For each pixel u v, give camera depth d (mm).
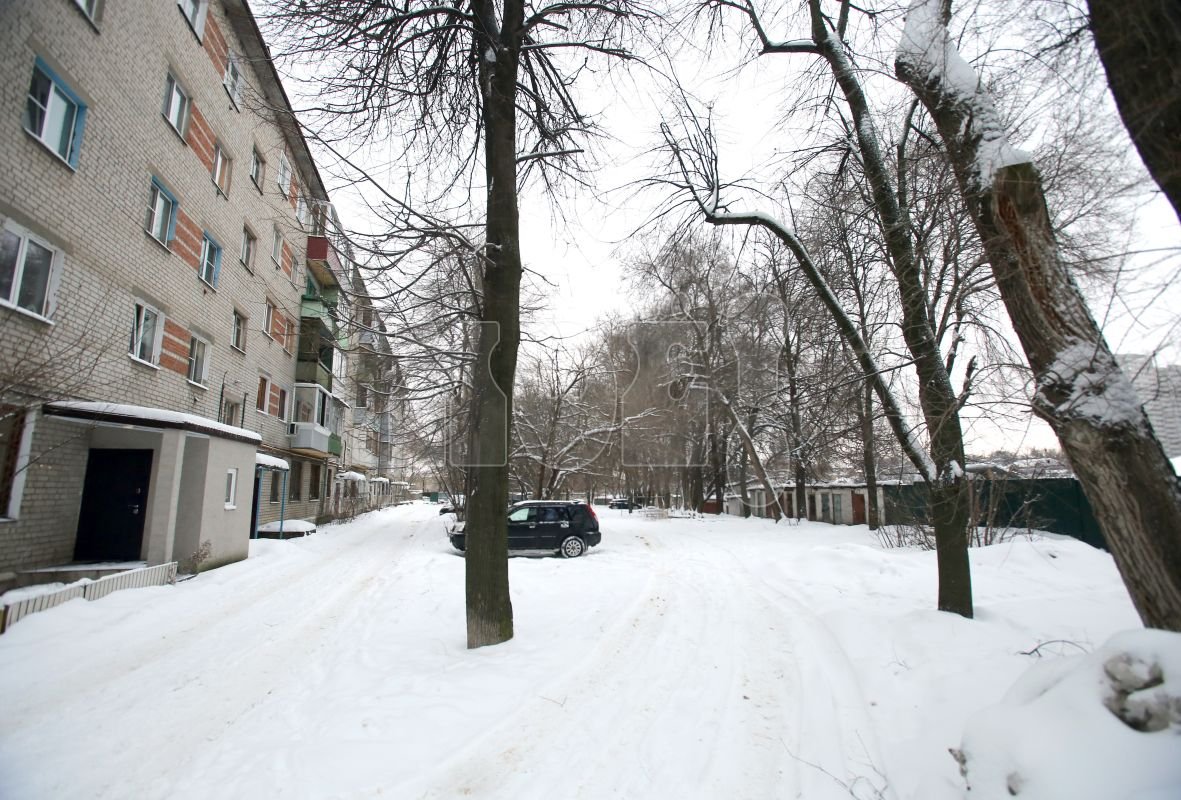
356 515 30156
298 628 7094
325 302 6441
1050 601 6309
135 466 10367
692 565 11836
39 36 8273
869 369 6719
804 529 19172
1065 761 2309
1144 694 2346
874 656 5090
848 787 3199
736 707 4352
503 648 5840
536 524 14461
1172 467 3051
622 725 4051
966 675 4141
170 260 12133
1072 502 13312
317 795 3170
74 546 9828
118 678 5297
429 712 4203
